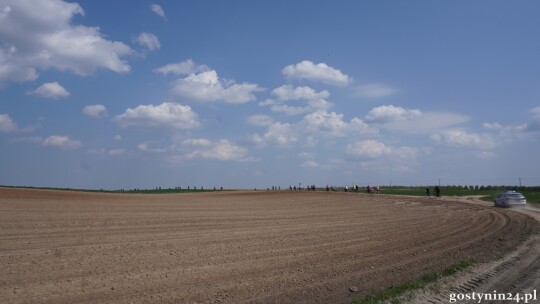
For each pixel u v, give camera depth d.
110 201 39.66
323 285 11.35
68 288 10.44
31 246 15.23
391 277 12.16
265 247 16.98
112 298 9.82
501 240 18.81
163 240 17.73
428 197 60.00
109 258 13.81
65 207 29.98
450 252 16.02
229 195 67.31
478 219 29.03
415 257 15.17
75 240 16.78
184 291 10.56
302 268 13.37
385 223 26.59
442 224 26.08
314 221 27.42
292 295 10.42
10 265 12.38
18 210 26.28
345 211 36.00
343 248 17.08
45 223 21.20
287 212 34.19
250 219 27.75
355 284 11.45
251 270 12.96
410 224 26.06
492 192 79.25
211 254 15.18
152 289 10.63
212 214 30.33
